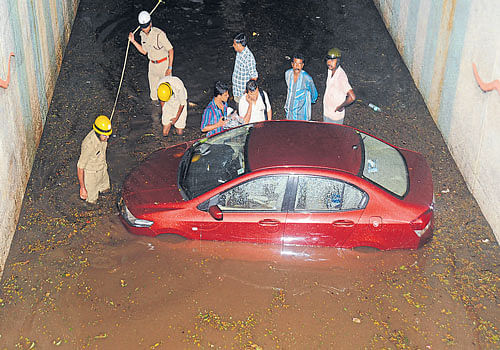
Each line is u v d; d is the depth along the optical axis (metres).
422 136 9.05
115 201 7.54
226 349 5.59
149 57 9.39
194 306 6.07
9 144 7.06
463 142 8.07
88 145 7.00
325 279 6.42
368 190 6.29
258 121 7.54
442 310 6.05
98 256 6.68
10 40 7.32
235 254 6.66
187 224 6.52
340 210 6.36
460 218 7.37
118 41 11.90
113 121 9.30
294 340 5.70
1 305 6.07
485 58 7.34
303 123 7.13
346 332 5.79
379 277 6.45
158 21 12.73
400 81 10.57
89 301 6.12
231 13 13.20
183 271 6.49
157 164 7.30
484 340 5.72
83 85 10.31
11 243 6.86
